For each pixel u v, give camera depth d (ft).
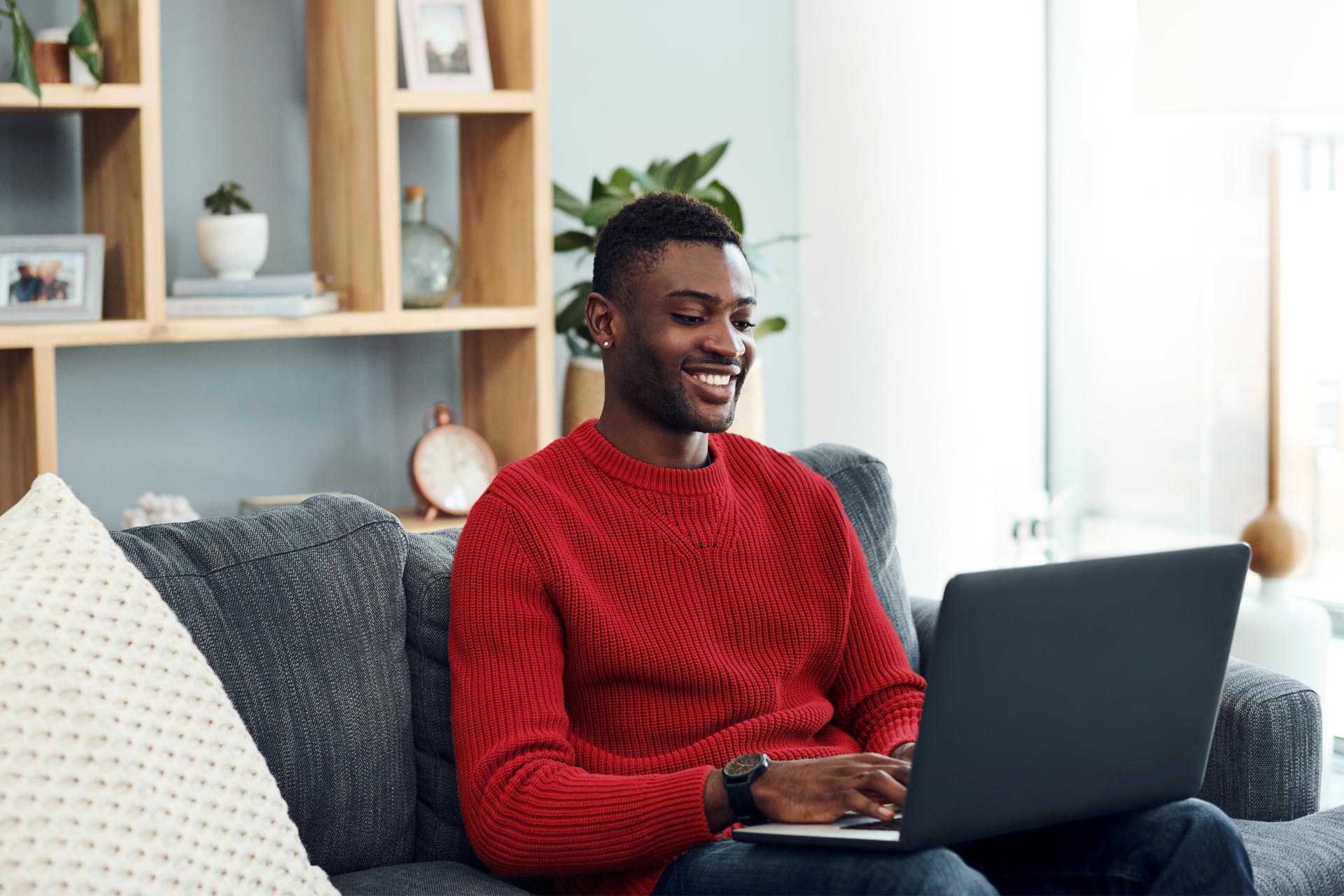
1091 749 4.03
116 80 8.11
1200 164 10.91
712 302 4.83
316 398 9.62
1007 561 12.13
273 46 9.24
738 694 4.75
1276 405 8.15
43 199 8.63
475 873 4.77
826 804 4.02
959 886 3.72
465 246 9.75
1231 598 4.17
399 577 5.09
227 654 4.58
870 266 10.85
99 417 8.93
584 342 10.35
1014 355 12.15
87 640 3.97
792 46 11.18
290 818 4.55
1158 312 11.40
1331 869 4.78
